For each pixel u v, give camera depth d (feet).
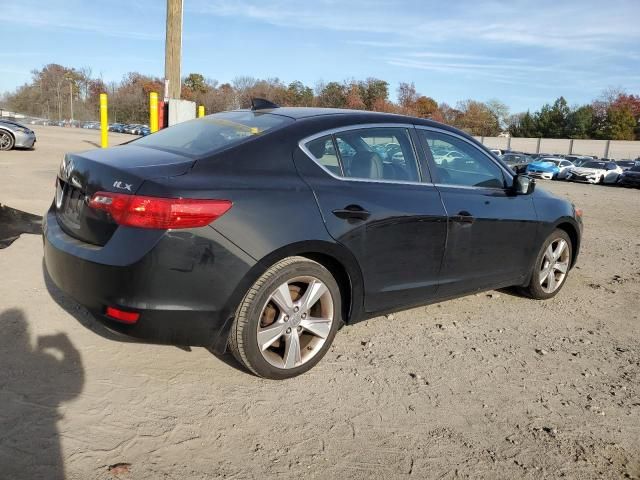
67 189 10.58
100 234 9.13
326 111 12.07
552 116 287.48
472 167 13.88
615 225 36.04
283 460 8.13
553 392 10.93
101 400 9.24
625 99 267.80
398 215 11.37
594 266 22.54
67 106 339.98
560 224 16.61
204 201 8.87
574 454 8.91
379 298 11.53
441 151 13.16
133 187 8.80
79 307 12.91
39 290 13.76
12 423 8.36
